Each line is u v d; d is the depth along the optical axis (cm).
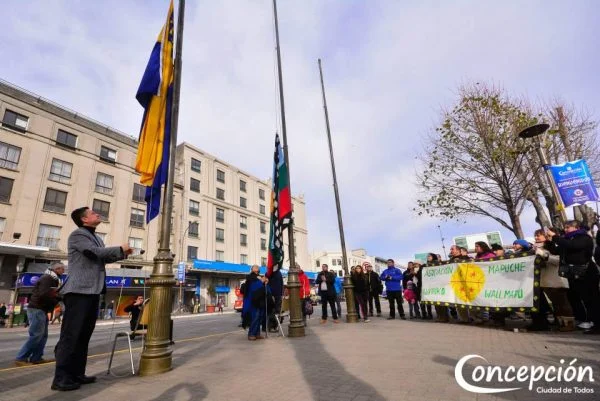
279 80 951
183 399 329
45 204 2495
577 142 1323
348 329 835
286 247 5131
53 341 980
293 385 359
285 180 866
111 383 402
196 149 3950
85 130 2838
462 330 716
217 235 3972
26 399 345
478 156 1285
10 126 2389
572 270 560
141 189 3184
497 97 1305
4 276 2208
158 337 453
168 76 601
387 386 340
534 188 1316
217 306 3634
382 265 9425
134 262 2947
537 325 657
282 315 877
